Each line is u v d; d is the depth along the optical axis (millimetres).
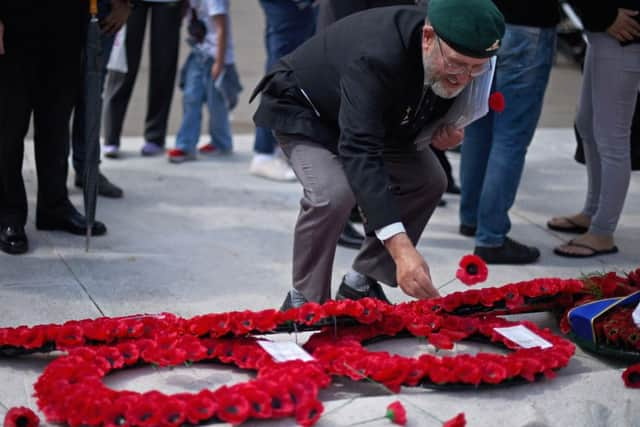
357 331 4492
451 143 4570
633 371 4203
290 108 4465
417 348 4531
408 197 4777
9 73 5680
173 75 8156
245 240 6367
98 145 5875
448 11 3834
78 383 3836
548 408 4004
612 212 6262
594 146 6574
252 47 13703
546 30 5820
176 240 6281
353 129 4023
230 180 7746
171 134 9781
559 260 6285
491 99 4398
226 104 8359
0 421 3766
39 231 6262
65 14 5766
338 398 4020
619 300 4664
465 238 6637
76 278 5512
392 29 4078
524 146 6012
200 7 8031
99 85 5801
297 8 7414
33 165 7707
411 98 4117
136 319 4379
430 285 3891
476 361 4125
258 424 3697
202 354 4180
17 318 4906
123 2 6367
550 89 12242
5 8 5562
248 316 4281
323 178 4379
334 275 5816
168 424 3580
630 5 5684
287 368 3945
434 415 3869
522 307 4887
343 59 4277
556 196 7680
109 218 6633
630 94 5949
